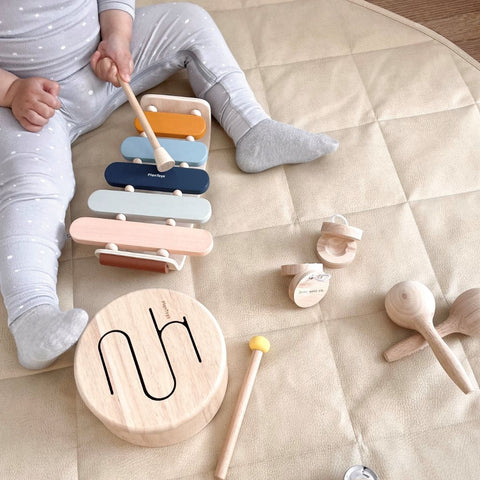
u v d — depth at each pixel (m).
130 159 1.26
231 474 0.99
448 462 0.99
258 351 1.06
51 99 1.17
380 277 1.17
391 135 1.35
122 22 1.29
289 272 1.11
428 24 1.69
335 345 1.10
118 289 1.16
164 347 1.00
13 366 1.09
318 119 1.38
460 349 1.09
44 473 0.99
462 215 1.24
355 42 1.50
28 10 1.15
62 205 1.16
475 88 1.41
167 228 1.14
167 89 1.44
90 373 0.97
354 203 1.26
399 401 1.04
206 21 1.37
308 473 0.99
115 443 1.02
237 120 1.30
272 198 1.27
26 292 1.05
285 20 1.54
